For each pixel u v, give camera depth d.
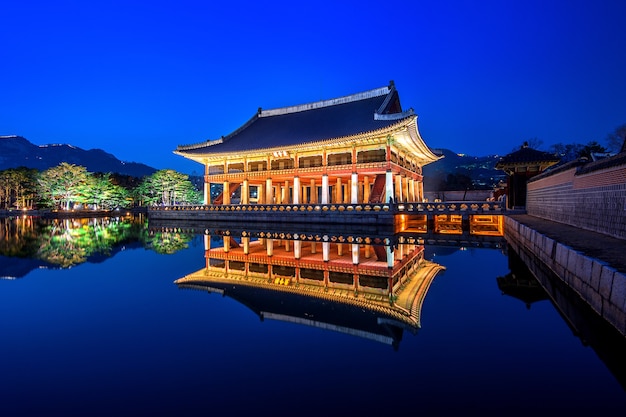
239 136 49.19
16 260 17.50
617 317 6.71
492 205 29.53
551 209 22.55
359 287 12.78
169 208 47.16
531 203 28.62
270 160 40.53
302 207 36.09
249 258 19.34
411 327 7.88
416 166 48.31
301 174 38.28
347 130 38.03
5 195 67.19
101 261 17.45
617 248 10.23
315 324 8.31
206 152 44.22
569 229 16.23
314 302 10.59
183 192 78.12
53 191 60.41
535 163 30.84
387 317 8.87
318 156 37.94
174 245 24.47
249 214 39.56
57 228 38.66
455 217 37.81
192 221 44.69
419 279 13.35
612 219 13.41
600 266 7.63
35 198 67.25
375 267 16.28
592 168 15.12
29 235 30.72
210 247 23.89
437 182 80.75
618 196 12.91
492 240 25.28
